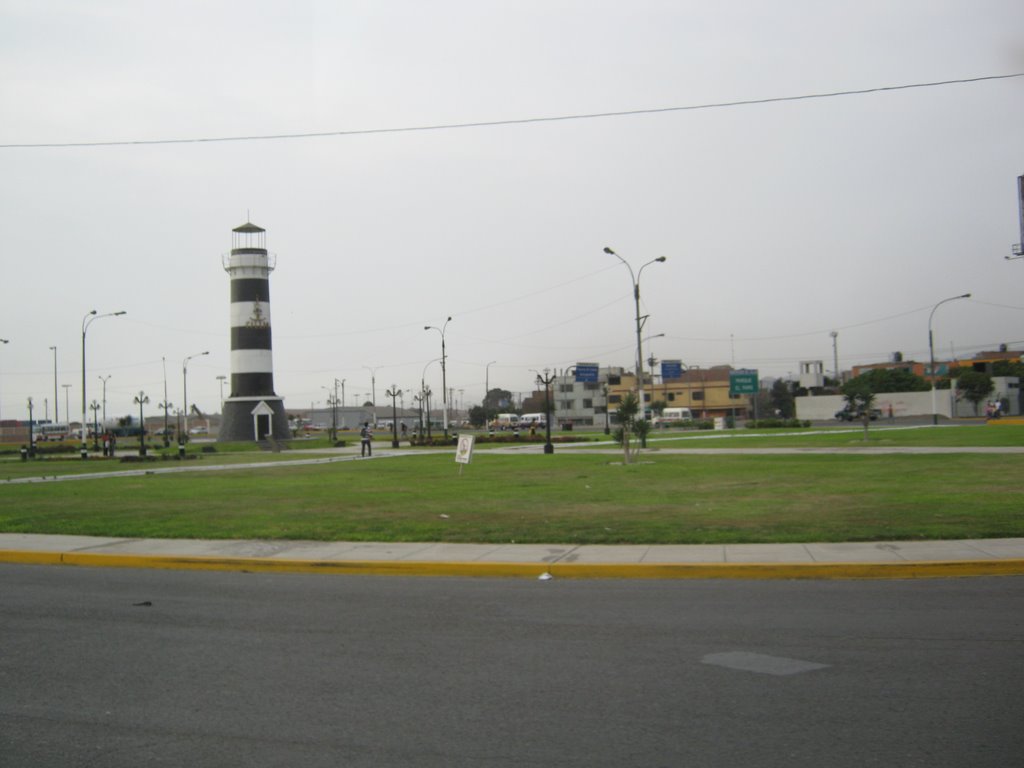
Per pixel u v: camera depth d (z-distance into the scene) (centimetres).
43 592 1160
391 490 2547
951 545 1272
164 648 842
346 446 7875
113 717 640
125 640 878
